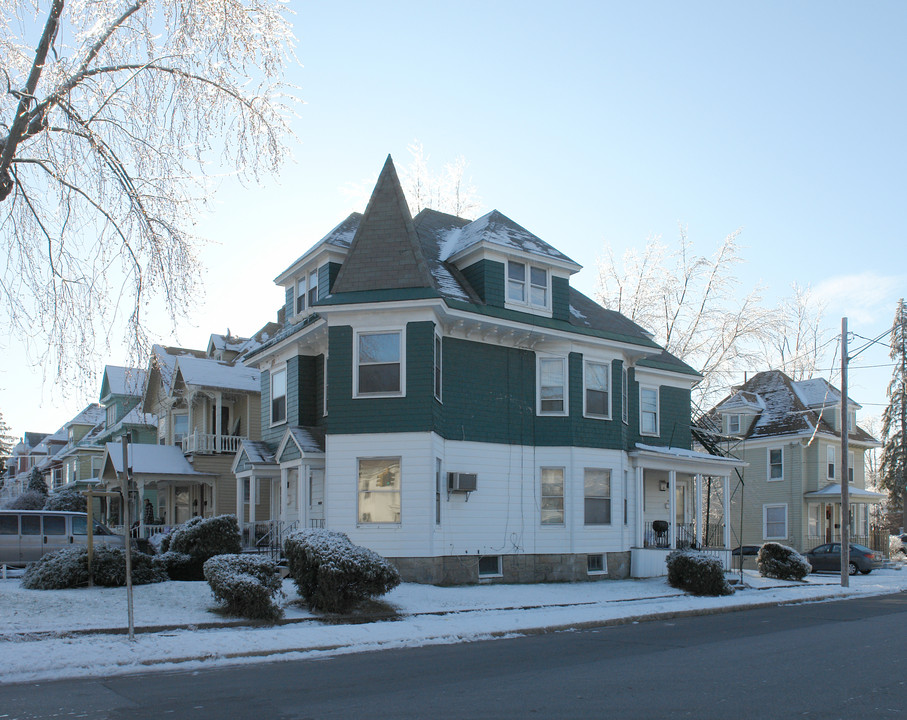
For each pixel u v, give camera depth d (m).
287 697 8.27
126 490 11.73
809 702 8.03
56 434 71.06
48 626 12.12
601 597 18.69
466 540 20.89
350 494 19.75
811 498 39.44
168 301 14.05
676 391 28.52
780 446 41.16
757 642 12.34
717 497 43.41
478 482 21.33
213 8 13.75
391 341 20.20
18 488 64.38
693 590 20.53
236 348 38.94
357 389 20.12
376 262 20.59
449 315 20.59
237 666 10.20
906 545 45.16
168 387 34.50
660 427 27.52
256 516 28.95
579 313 24.89
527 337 22.55
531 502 22.31
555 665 10.21
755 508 41.78
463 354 21.64
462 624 13.61
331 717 7.36
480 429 21.61
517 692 8.49
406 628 12.95
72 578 15.35
